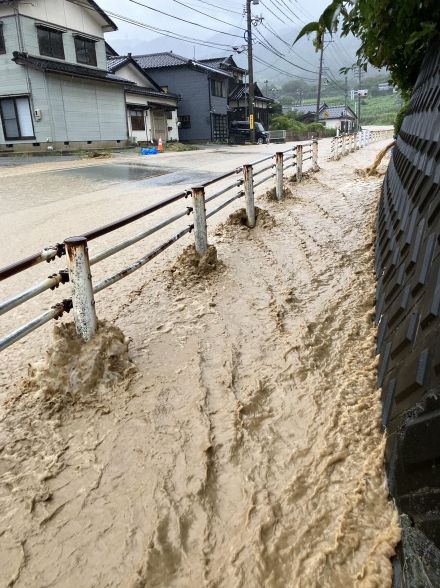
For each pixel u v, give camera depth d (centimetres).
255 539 217
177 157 2273
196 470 261
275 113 5697
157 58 4003
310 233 686
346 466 249
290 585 196
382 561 193
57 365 331
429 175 304
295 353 368
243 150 2877
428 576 170
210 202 984
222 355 378
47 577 210
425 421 192
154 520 234
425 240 266
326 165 1574
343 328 398
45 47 2398
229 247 646
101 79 2603
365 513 219
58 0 2427
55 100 2378
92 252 691
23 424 305
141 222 851
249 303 470
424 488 188
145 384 340
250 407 311
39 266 652
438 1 344
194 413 308
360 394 304
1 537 230
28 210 996
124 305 487
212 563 210
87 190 1236
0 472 268
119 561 215
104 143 2789
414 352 226
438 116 330
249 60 3678
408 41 341
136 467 267
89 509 243
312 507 230
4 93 2367
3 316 503
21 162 2044
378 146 2642
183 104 3912
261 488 246
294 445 274
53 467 270
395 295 315
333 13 338
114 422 303
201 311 460
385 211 516
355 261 548
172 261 622
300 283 510
